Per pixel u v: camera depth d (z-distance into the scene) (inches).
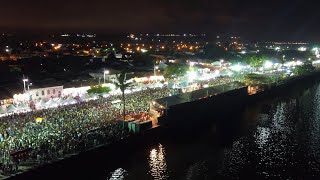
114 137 2546.8
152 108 3233.3
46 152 2187.5
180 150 2723.9
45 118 2746.1
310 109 4229.8
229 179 2220.7
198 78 5275.6
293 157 2615.7
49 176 2070.6
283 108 4298.7
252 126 3459.6
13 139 2287.2
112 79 4443.9
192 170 2342.5
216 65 6865.2
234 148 2797.7
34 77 4215.1
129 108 3238.2
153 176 2236.7
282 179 2236.7
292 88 5880.9
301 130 3321.9
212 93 3954.2
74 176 2210.9
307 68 7190.0
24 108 3009.4
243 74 6127.0
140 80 4704.7
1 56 7672.2
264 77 5826.8
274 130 3319.4
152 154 2623.0
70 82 4065.0
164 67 5826.8
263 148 2807.6
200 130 3304.6
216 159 2551.7
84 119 2790.4
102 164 2394.2
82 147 2322.8
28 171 1962.4
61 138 2367.1
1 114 2837.1
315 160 2559.1
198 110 3558.1
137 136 2684.5
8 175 1899.6
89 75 4660.4
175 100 3415.4
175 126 3184.1
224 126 3457.2
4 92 3395.7
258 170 2374.5
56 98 3427.7
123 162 2460.6
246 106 4426.7
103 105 3297.2
